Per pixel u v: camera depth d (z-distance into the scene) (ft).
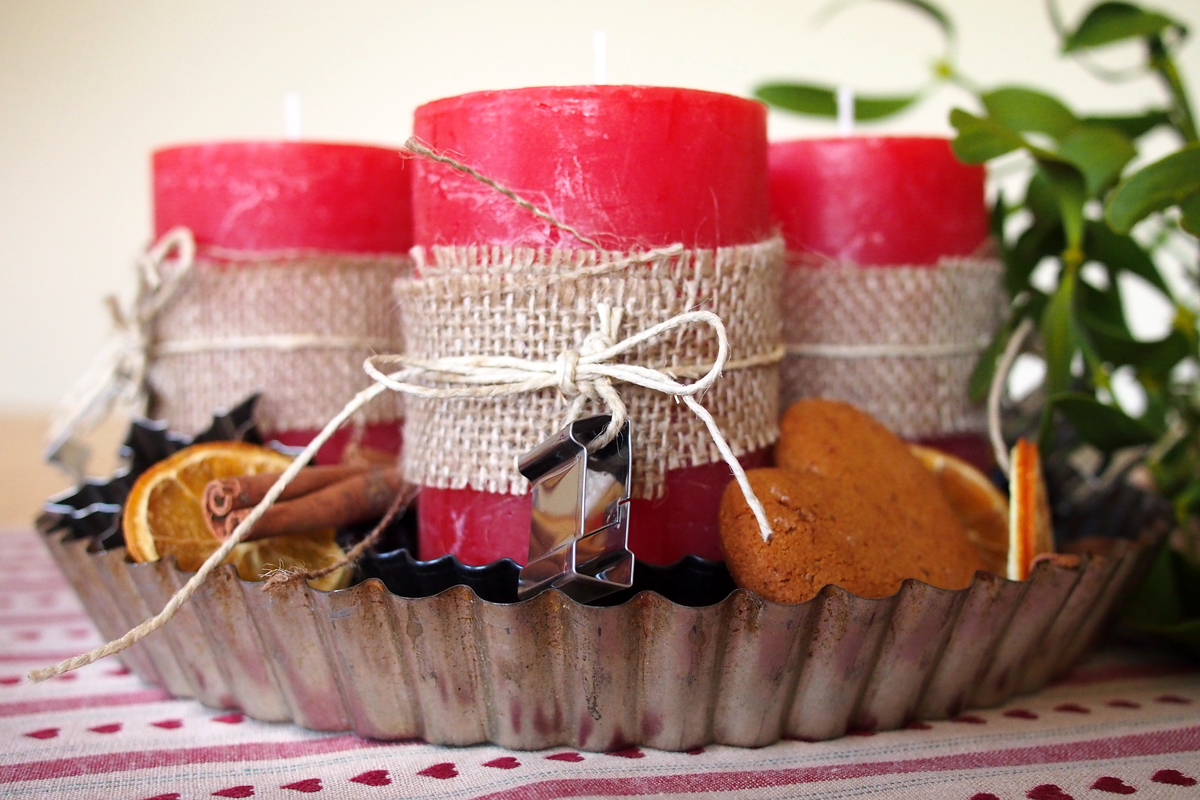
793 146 1.11
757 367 0.94
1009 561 0.93
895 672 0.87
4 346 2.69
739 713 0.86
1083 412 1.05
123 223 2.64
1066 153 1.08
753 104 0.93
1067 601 0.93
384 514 1.00
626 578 0.83
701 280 0.89
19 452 2.20
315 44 2.55
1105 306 1.21
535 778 0.81
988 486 1.06
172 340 1.16
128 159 2.62
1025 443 0.97
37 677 0.81
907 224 1.11
